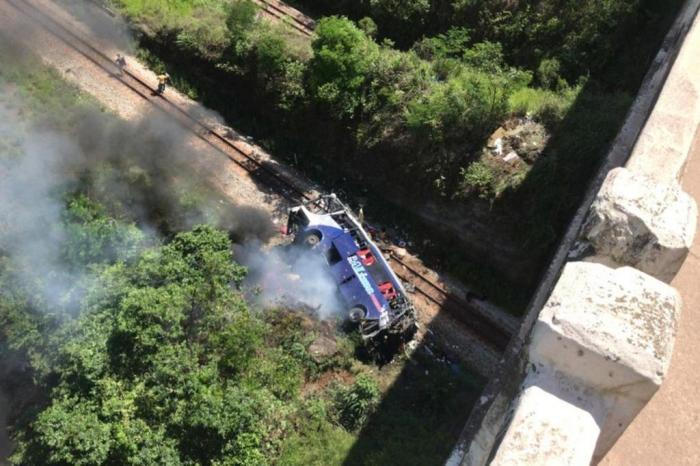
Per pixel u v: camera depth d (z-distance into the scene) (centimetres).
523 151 1717
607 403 330
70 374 1154
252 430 1109
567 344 316
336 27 1858
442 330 1659
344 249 1630
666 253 358
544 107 1770
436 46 2061
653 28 1961
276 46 1966
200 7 2314
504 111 1747
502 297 1723
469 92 1755
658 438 493
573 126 1731
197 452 1078
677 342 539
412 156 1803
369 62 1872
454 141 1759
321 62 1862
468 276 1767
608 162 1118
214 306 1241
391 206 1902
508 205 1684
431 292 1734
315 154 2017
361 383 1466
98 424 1055
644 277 330
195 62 2158
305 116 1973
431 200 1809
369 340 1598
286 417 1390
